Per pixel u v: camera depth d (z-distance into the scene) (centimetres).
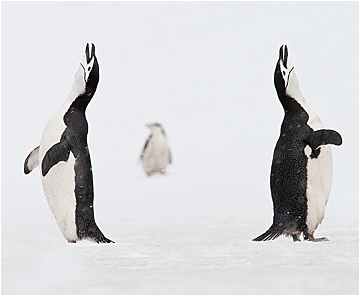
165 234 1165
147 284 651
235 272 692
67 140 1026
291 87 1064
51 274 709
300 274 675
